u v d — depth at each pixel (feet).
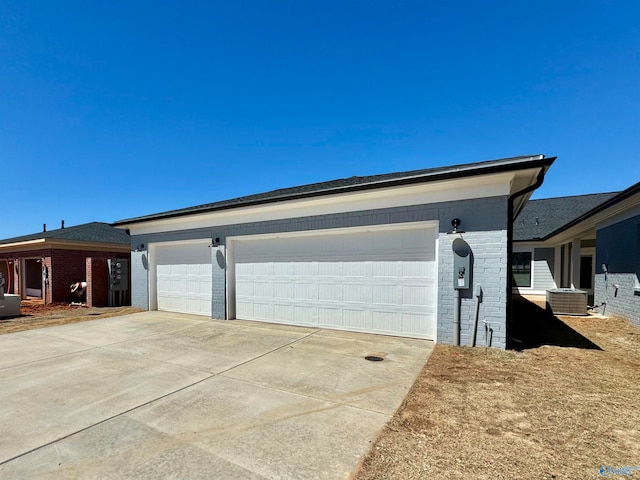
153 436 8.79
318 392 11.82
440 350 17.13
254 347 18.72
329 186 27.81
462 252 17.78
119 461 7.57
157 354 17.53
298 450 7.93
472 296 17.78
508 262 18.01
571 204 55.52
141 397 11.60
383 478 6.70
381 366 14.74
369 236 21.83
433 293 19.56
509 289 18.26
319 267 23.77
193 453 7.88
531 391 11.50
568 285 46.32
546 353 16.42
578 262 39.96
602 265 29.91
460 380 12.73
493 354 16.14
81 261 48.62
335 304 23.09
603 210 25.11
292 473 6.98
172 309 33.22
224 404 10.89
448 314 18.42
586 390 11.55
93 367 15.30
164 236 33.04
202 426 9.34
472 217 17.84
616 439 8.18
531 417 9.47
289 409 10.39
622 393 11.25
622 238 25.53
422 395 11.30
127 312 33.55
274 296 25.94
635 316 23.50
